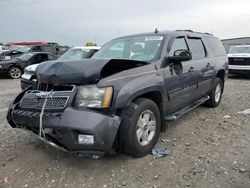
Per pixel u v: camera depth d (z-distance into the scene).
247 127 5.13
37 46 16.83
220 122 5.43
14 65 14.13
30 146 4.16
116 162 3.58
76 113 3.04
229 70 13.12
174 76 4.38
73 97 3.17
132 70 3.64
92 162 3.59
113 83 3.25
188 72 4.86
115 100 3.20
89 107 3.12
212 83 6.24
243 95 8.54
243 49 13.76
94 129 2.97
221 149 4.04
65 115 3.06
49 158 3.74
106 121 3.07
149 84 3.69
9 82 12.71
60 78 3.31
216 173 3.31
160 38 4.57
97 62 3.35
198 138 4.49
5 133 4.77
